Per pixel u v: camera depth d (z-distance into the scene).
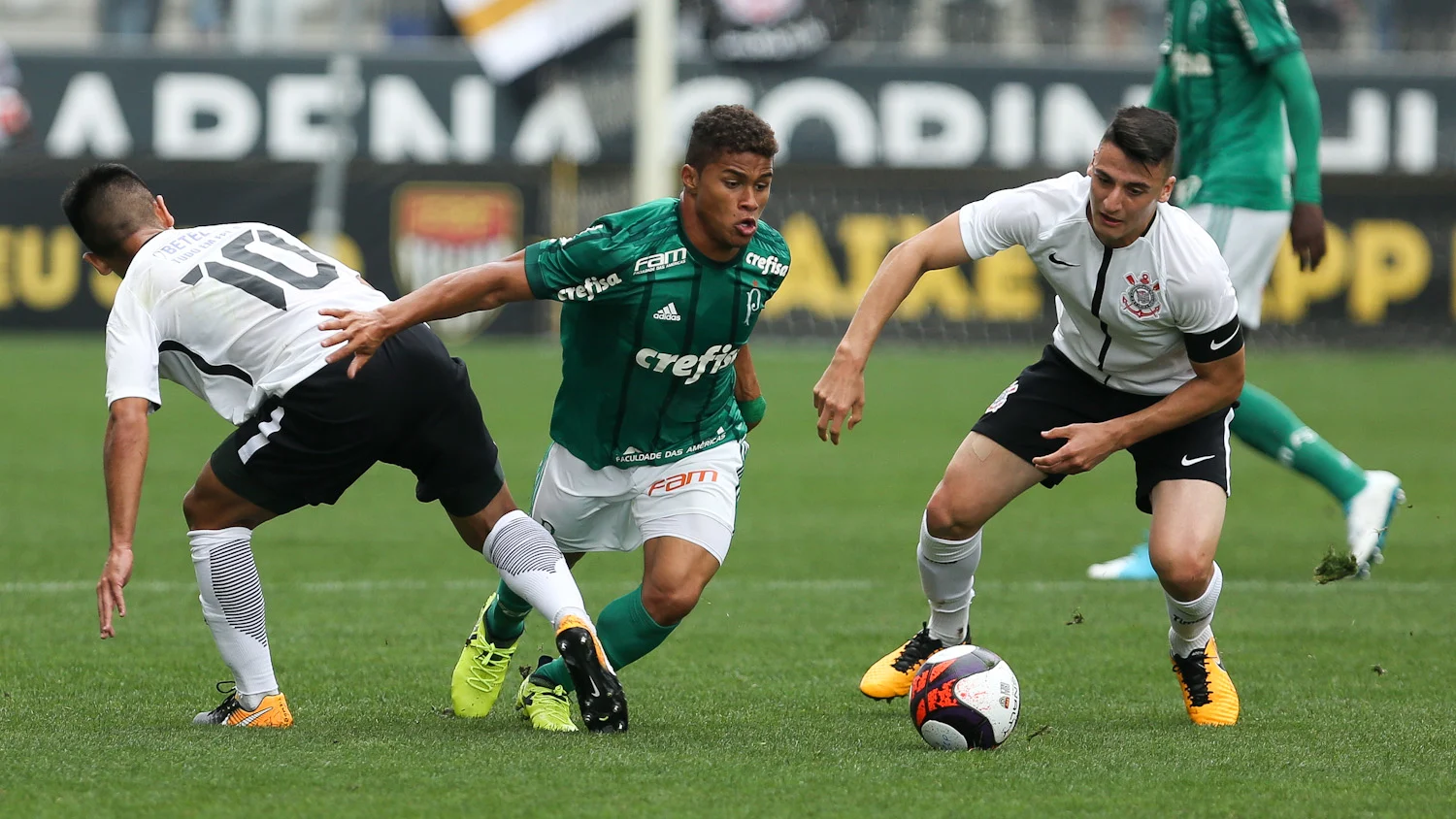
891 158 74.19
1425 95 72.50
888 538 31.20
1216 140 25.52
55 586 25.11
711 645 21.36
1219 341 16.41
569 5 73.50
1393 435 46.66
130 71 72.38
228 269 15.85
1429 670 19.84
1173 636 17.38
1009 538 31.58
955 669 15.35
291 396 15.52
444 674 19.23
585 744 15.30
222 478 15.82
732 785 13.70
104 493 35.34
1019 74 73.94
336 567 27.45
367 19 85.81
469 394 16.23
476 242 70.44
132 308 15.66
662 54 64.06
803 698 18.22
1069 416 17.69
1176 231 16.14
